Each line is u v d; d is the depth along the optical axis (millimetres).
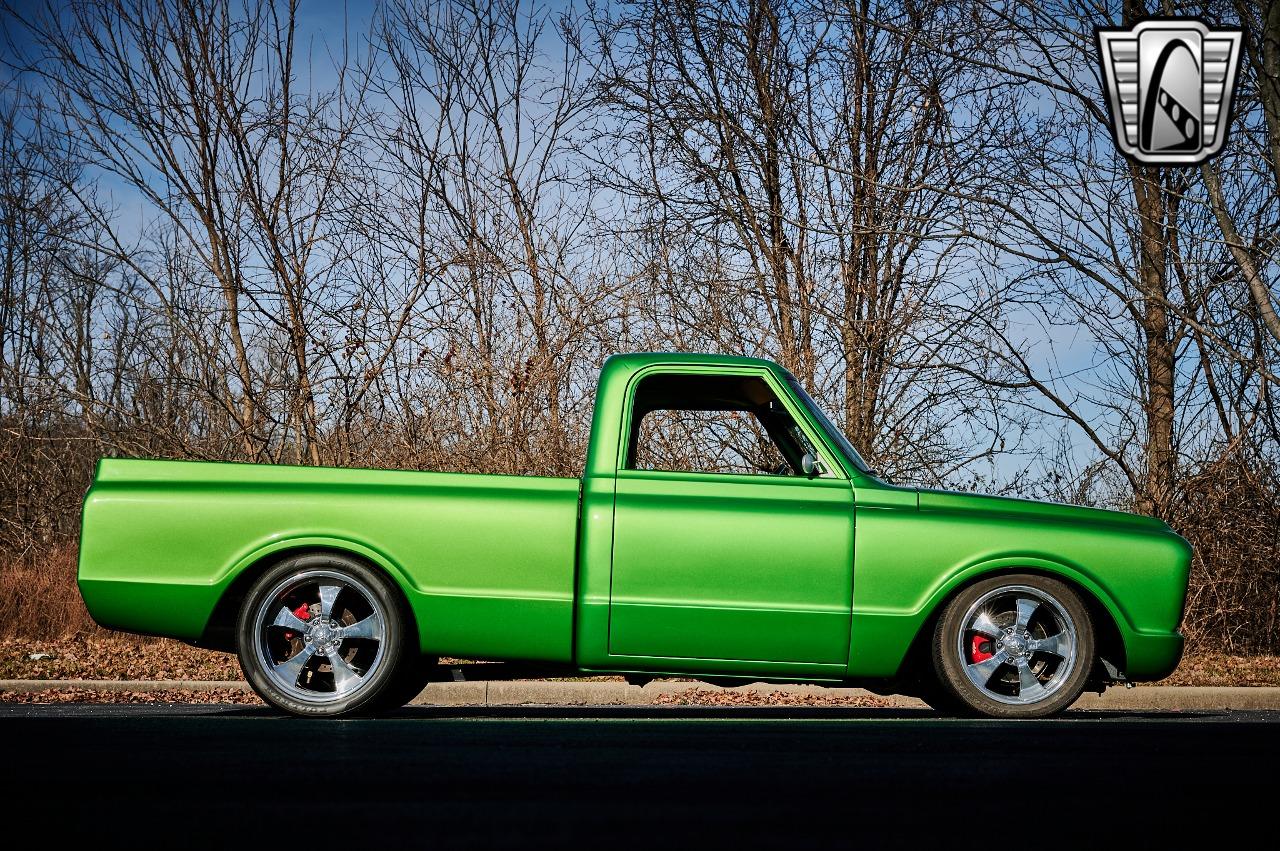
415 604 6348
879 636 6371
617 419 6602
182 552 6410
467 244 15766
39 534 15797
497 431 13195
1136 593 6512
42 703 9195
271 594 6402
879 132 15930
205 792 3922
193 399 16078
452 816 3535
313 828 3379
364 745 5047
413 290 14703
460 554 6371
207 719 6215
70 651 11781
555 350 13820
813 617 6359
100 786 4035
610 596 6336
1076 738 5477
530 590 6367
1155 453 13617
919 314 14461
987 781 4242
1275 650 12867
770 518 6402
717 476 6512
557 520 6379
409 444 13297
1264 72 11297
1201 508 13094
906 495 6531
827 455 6574
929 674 7000
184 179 17062
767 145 15969
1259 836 3453
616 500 6414
